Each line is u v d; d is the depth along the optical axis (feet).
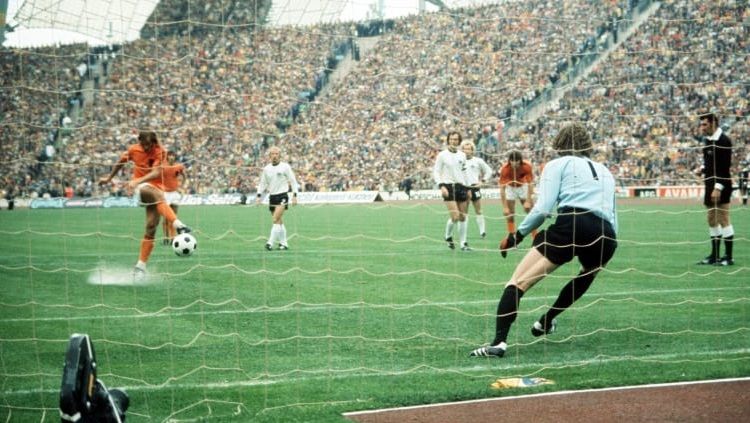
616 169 90.02
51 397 15.55
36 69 89.30
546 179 19.13
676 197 102.58
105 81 97.19
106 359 18.69
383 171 108.37
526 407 14.24
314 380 16.42
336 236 58.54
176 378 16.81
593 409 14.06
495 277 32.89
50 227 73.00
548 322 20.38
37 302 27.27
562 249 18.74
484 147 93.15
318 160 110.11
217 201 107.86
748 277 32.17
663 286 29.81
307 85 109.40
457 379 16.31
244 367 17.75
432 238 55.77
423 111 104.12
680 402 14.44
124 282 32.45
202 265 38.50
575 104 92.58
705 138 36.50
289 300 27.22
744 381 15.94
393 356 18.67
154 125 101.09
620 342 20.08
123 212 100.07
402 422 13.44
